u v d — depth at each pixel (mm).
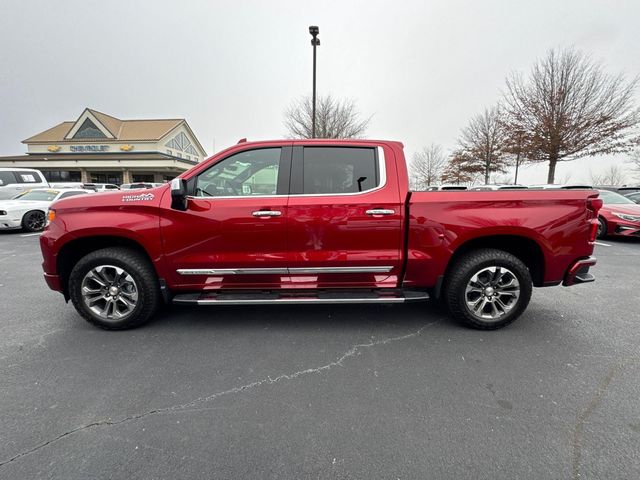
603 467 1672
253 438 1871
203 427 1953
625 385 2354
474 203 3076
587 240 3123
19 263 6145
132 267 3117
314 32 12984
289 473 1652
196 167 3180
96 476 1624
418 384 2375
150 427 1951
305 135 18391
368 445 1821
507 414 2059
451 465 1692
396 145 3240
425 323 3418
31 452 1758
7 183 13734
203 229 3066
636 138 14023
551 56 14547
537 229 3072
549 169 15578
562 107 14523
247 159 3209
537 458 1729
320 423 1986
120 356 2754
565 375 2479
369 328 3305
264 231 3088
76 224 3070
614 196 9625
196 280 3217
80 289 3154
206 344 2971
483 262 3119
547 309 3809
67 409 2096
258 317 3572
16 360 2678
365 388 2328
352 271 3188
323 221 3098
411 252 3141
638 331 3232
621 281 4957
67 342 2992
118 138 35219
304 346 2936
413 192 3131
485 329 3246
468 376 2471
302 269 3172
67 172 35062
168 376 2471
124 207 3076
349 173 3186
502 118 17578
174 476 1631
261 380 2426
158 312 3703
